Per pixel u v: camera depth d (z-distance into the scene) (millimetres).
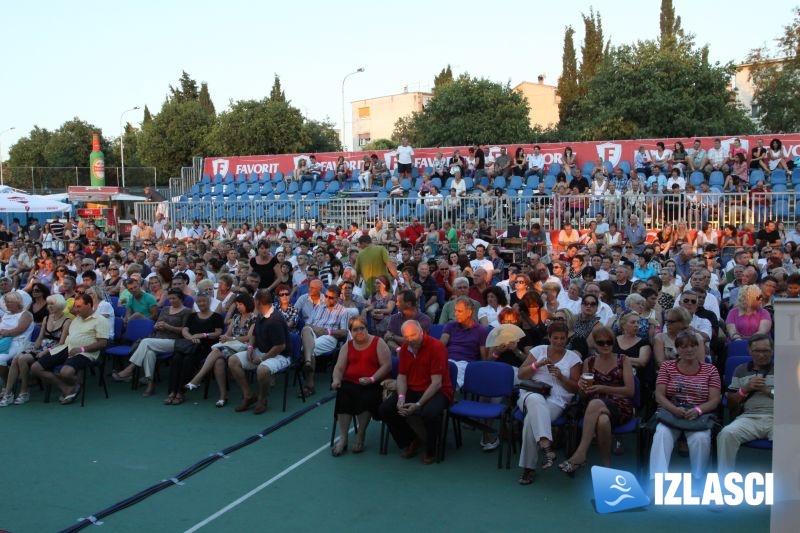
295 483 6340
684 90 27703
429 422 6691
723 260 13453
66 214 29125
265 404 8516
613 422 6223
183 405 8859
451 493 6078
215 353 8789
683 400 6164
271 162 25797
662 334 7324
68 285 10430
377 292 10000
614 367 6520
